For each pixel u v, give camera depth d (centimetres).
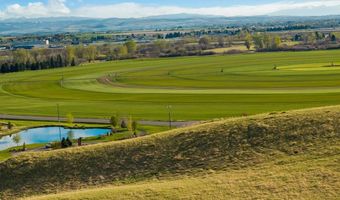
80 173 5931
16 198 5584
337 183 4181
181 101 14550
